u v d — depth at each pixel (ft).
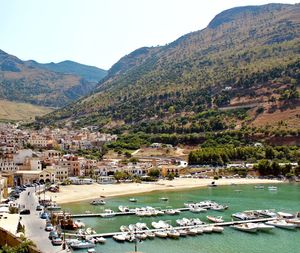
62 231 474.08
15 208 533.14
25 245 328.90
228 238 469.16
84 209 636.48
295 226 515.50
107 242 446.60
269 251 422.41
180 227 503.20
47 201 642.63
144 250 420.36
